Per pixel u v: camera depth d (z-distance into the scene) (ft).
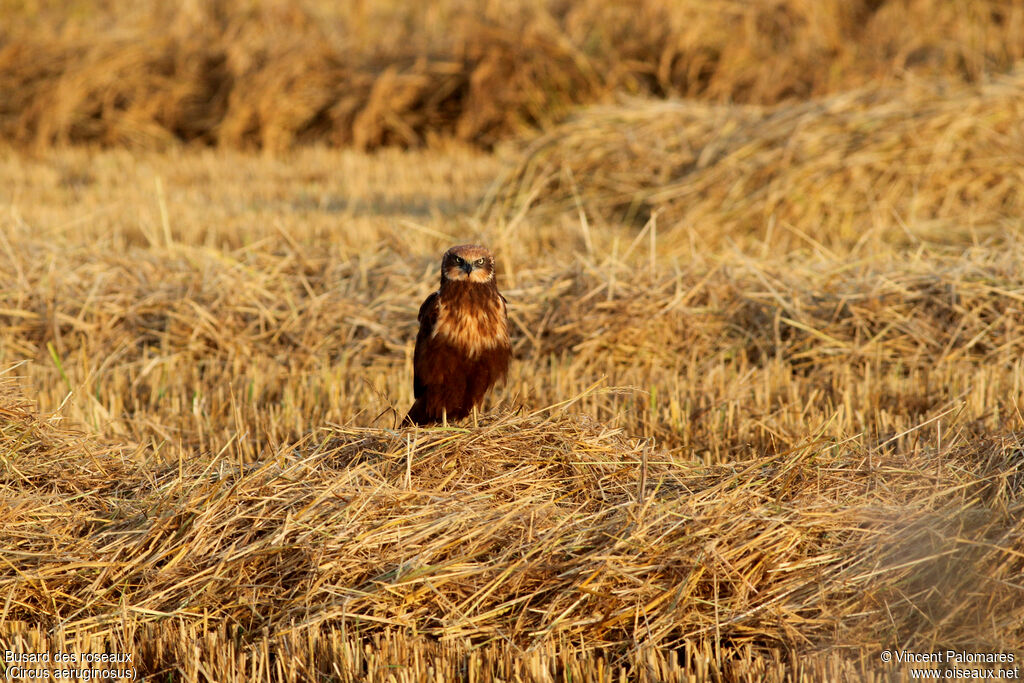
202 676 51.49
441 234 121.19
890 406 85.92
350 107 210.18
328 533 57.36
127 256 115.03
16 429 69.72
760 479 63.77
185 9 227.40
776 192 130.72
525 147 159.43
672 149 146.51
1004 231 116.57
